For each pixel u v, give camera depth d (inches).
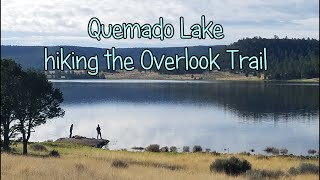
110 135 3385.8
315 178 1121.4
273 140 3093.0
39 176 690.8
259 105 5836.6
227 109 5433.1
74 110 5295.3
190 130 3686.0
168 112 5182.1
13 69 1579.7
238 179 968.9
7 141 1596.9
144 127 3880.4
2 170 758.5
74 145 2480.3
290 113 4881.9
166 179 824.9
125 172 884.6
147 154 2030.0
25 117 1631.4
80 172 793.6
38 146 1898.4
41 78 1594.5
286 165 1622.8
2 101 1550.2
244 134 3420.3
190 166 1435.8
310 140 3068.4
